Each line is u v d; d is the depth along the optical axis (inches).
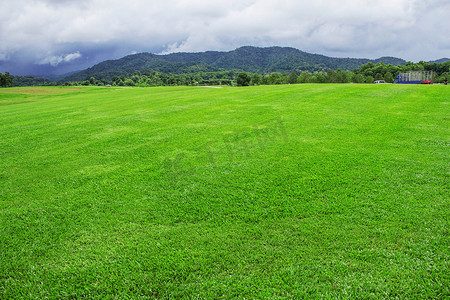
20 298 137.3
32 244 177.2
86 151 365.4
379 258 151.2
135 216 202.7
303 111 576.1
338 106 625.0
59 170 300.5
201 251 163.0
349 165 280.1
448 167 266.2
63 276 150.0
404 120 468.4
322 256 154.7
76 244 175.0
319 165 282.8
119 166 304.7
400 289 131.6
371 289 132.6
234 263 153.0
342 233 172.9
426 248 157.5
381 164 279.4
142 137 423.2
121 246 170.9
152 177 270.5
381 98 732.0
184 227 187.3
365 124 447.8
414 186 230.2
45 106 985.5
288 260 152.8
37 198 238.2
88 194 240.8
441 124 434.9
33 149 385.1
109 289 139.3
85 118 623.5
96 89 2930.6
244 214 198.7
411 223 180.7
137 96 1248.8
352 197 216.2
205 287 138.6
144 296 134.4
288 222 187.2
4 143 421.7
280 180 251.9
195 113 612.7
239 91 1140.5
